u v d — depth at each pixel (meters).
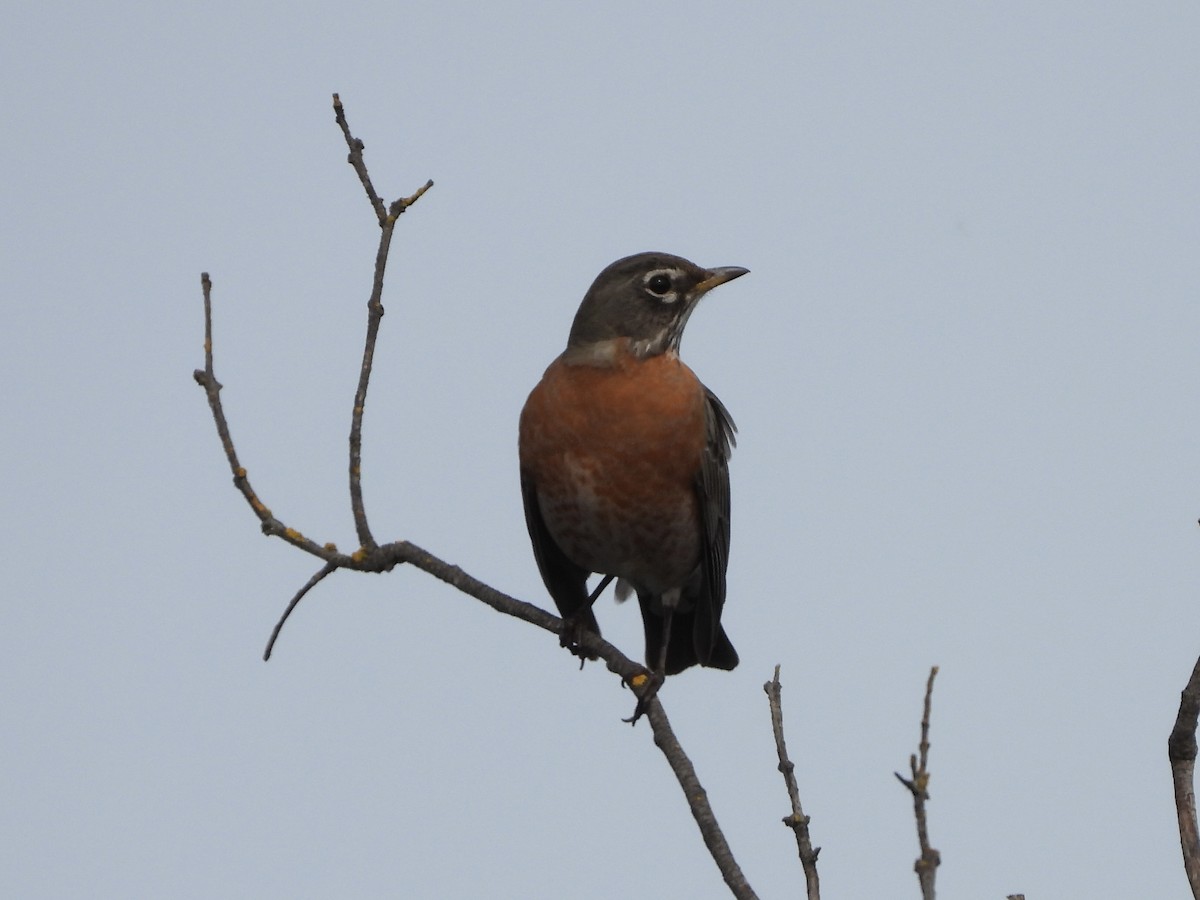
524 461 11.60
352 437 8.81
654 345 11.35
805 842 6.73
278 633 8.76
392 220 8.77
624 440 11.13
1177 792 6.57
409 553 9.09
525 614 9.10
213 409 8.51
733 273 11.70
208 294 8.47
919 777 5.52
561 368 11.39
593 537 11.59
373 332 8.80
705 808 7.55
